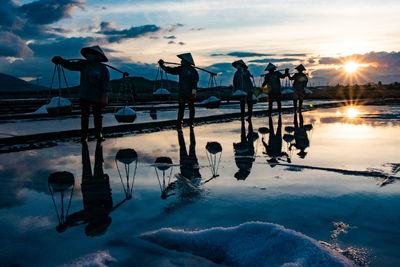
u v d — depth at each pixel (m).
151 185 3.26
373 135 6.88
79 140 6.83
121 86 7.20
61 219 2.35
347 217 2.27
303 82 12.65
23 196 2.94
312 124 9.37
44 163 4.48
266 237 1.71
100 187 3.22
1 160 4.73
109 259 1.70
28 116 12.62
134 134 7.78
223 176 3.57
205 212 2.42
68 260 1.70
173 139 6.86
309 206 2.52
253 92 10.80
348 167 3.92
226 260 1.65
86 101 6.57
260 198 2.74
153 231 2.06
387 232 2.01
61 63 6.38
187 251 1.77
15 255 1.78
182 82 8.82
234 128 8.84
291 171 3.77
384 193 2.86
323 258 1.47
